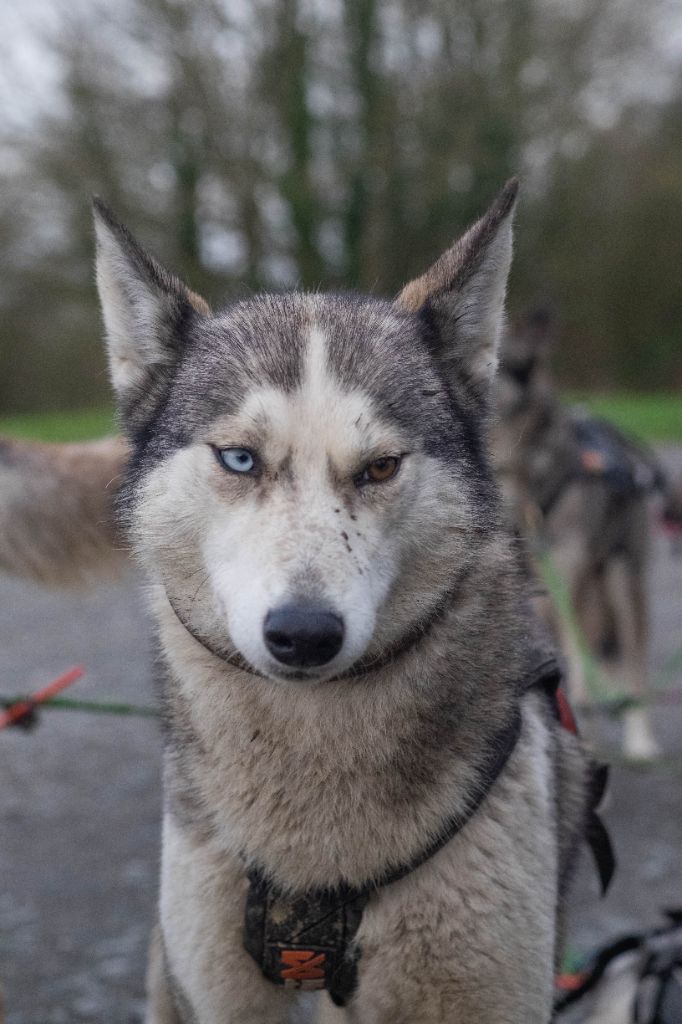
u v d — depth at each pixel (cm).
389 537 215
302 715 216
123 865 418
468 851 215
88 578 367
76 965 346
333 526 205
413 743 217
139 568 249
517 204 245
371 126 2106
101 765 533
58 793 495
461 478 230
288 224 2109
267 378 218
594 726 520
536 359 575
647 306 3039
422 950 216
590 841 281
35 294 2148
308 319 232
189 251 2038
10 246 2075
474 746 220
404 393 224
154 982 263
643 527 610
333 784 216
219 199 2069
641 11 2105
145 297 246
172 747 237
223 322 240
